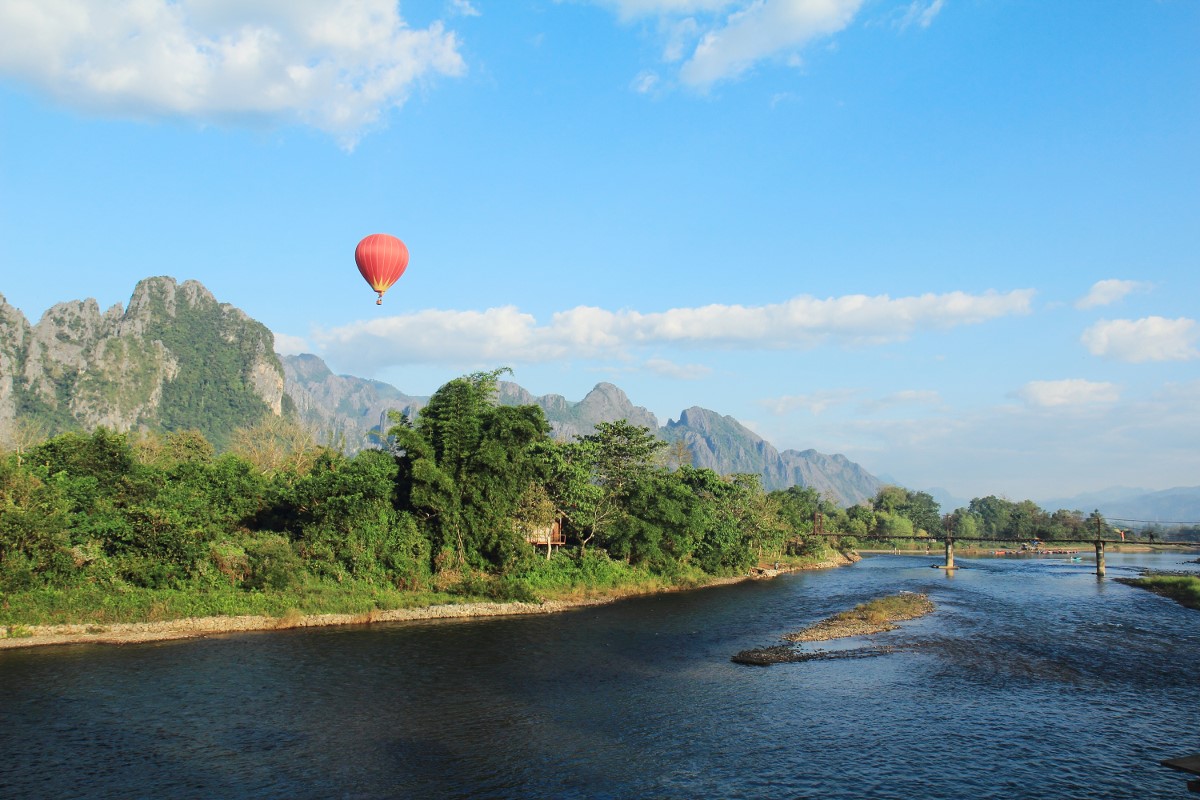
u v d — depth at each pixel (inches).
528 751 1011.3
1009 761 992.9
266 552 2032.5
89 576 1809.8
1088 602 2650.1
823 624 2064.5
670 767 962.1
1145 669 1512.1
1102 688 1358.3
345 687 1306.6
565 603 2381.9
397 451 2691.9
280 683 1321.4
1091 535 7785.4
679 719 1159.0
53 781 888.3
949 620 2154.3
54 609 1686.8
